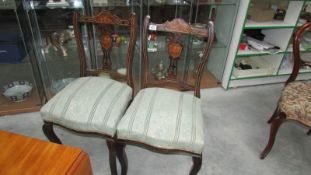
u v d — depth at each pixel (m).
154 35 1.97
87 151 1.53
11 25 1.65
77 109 1.15
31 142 0.87
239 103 2.10
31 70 1.88
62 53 1.98
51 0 1.67
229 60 2.17
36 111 1.87
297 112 1.29
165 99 1.24
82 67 1.45
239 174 1.42
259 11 2.03
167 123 1.09
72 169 0.78
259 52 2.16
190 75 2.16
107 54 1.43
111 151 1.18
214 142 1.65
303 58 2.35
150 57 2.09
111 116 1.14
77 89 1.27
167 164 1.47
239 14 1.94
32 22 1.75
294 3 2.01
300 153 1.59
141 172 1.41
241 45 2.15
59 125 1.19
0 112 1.80
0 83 2.02
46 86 2.00
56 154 0.83
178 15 1.93
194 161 1.11
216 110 1.98
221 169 1.45
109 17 1.31
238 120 1.88
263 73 2.29
